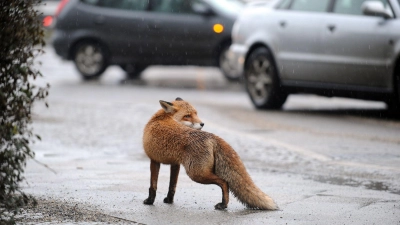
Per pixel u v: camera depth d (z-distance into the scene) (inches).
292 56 681.0
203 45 946.1
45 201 324.2
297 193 352.2
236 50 746.2
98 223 284.4
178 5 954.7
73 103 745.6
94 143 518.6
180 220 292.0
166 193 350.0
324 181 386.3
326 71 653.3
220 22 943.7
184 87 930.7
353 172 412.8
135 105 731.4
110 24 959.6
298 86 685.3
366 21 625.0
